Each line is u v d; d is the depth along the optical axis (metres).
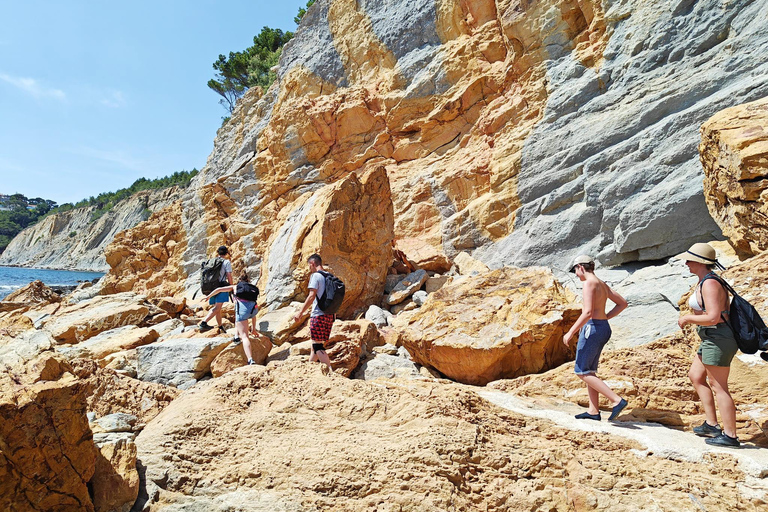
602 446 4.03
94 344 8.33
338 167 16.19
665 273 7.73
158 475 3.40
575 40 11.98
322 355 6.24
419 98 14.80
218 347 7.02
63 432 2.94
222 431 3.87
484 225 12.17
